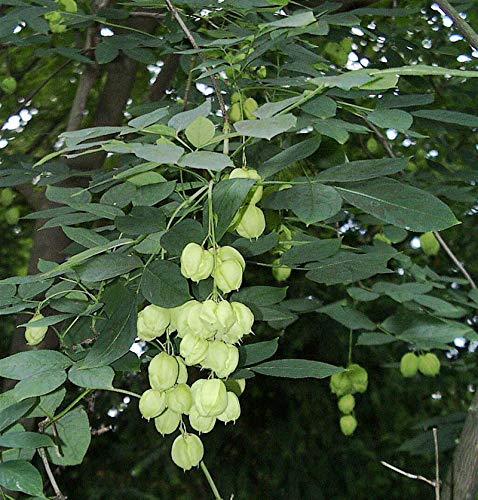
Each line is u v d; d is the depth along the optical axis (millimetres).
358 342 3633
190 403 2006
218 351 1855
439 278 3838
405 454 7051
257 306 2615
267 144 2914
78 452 2301
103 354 1943
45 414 2277
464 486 3043
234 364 1867
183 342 1862
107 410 6773
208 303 1813
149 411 1986
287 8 3934
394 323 3664
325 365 2240
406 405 7109
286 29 2480
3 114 5895
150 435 6926
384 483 6941
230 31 3047
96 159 4258
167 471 6820
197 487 6848
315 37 4219
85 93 4359
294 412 6930
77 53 3699
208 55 3076
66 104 6199
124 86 4574
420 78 3967
